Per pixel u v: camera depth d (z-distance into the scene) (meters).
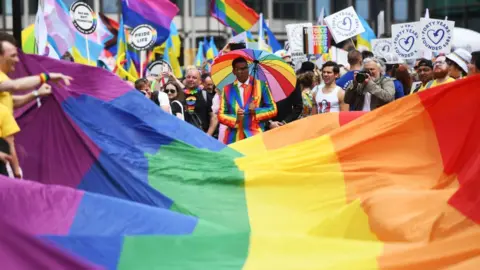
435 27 25.50
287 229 11.55
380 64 20.36
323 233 10.88
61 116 12.67
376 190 12.01
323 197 12.11
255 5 58.25
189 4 57.69
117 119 12.98
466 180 10.26
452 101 12.29
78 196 10.11
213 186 12.18
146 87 19.70
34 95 11.58
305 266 9.48
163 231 10.09
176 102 19.69
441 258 9.38
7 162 11.11
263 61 16.88
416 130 12.48
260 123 16.86
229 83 17.36
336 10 58.59
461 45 34.06
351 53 20.59
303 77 21.58
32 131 12.61
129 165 12.38
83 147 12.53
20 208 9.80
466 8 53.72
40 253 8.41
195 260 9.45
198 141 13.45
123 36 28.22
